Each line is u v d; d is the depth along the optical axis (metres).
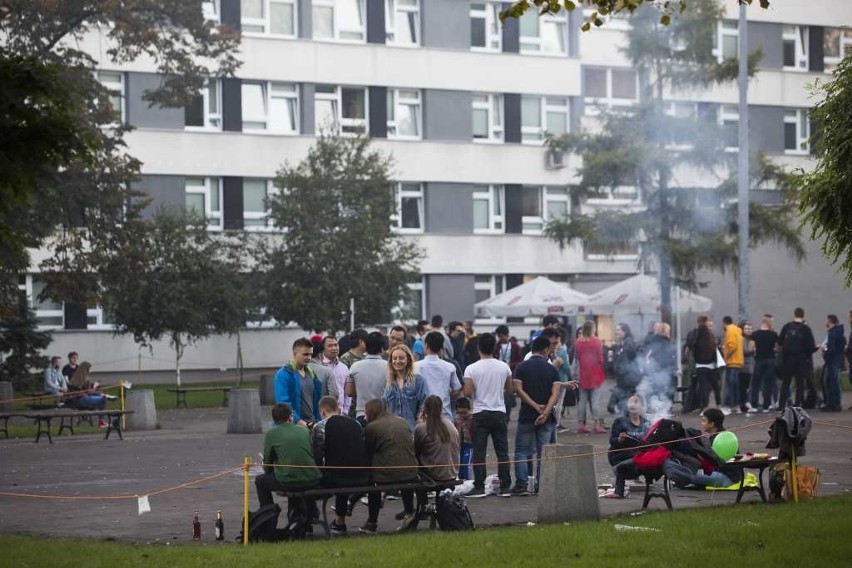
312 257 56.88
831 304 58.69
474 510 19.69
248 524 16.84
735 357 39.53
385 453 17.67
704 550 14.74
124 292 48.59
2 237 12.88
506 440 21.62
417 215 72.81
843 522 16.69
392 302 58.75
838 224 19.31
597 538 15.77
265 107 68.94
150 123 65.62
